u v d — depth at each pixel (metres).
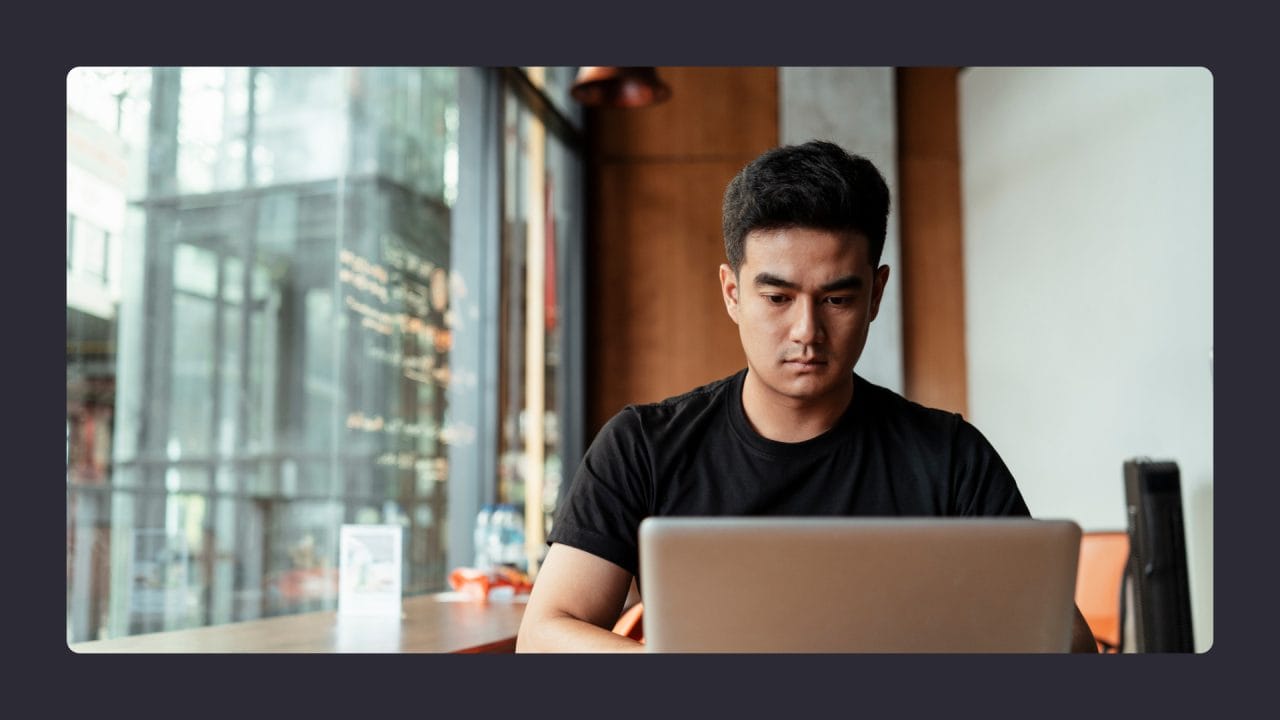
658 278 6.45
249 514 2.84
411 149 4.02
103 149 2.36
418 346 4.06
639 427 1.61
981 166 6.09
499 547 3.12
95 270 2.33
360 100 3.56
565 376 6.04
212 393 2.71
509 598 2.90
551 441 5.78
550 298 5.80
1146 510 3.00
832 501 1.58
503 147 5.05
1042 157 5.34
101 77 2.36
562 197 6.09
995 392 5.89
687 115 6.51
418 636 2.08
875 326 6.25
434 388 4.21
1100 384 4.74
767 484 1.57
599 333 6.43
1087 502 4.88
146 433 2.47
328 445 3.30
